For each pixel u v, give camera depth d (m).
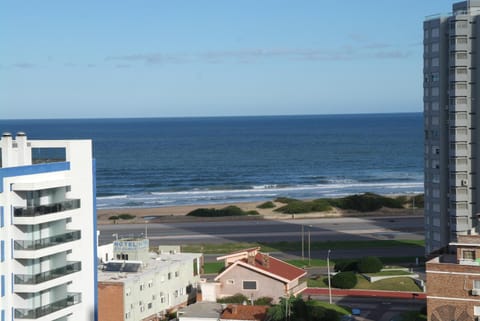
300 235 169.88
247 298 100.19
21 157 74.56
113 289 91.56
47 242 69.50
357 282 118.75
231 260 104.25
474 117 126.19
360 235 169.25
